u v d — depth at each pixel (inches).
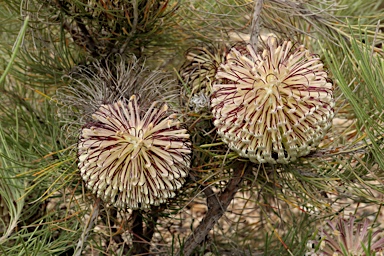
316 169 23.0
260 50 23.5
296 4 25.1
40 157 25.2
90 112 23.2
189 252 24.5
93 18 25.1
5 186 24.6
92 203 23.4
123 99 22.6
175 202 24.1
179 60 29.3
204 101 23.0
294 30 26.5
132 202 21.7
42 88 28.8
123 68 24.3
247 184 24.2
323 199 23.7
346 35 25.1
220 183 24.4
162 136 21.5
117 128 21.6
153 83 23.6
